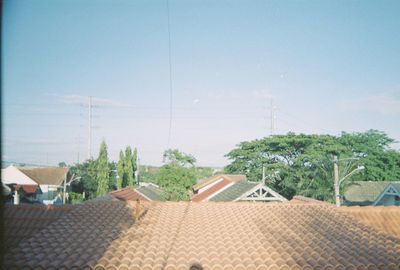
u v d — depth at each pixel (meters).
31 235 9.53
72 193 43.62
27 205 11.03
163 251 7.98
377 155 46.81
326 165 33.25
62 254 7.68
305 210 11.24
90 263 7.17
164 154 29.08
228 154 46.78
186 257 7.77
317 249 8.04
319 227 9.65
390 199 29.09
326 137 39.41
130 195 28.75
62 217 10.20
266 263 7.44
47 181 44.06
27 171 44.38
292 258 7.61
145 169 82.44
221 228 9.79
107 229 9.29
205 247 8.35
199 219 10.64
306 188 36.00
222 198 25.41
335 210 11.17
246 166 44.06
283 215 10.89
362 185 38.41
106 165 43.53
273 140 40.41
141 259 7.56
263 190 22.64
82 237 8.70
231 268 7.25
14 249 8.02
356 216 10.85
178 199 27.95
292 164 39.78
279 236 9.02
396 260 7.50
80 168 47.97
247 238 8.96
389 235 8.98
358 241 8.56
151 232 9.23
